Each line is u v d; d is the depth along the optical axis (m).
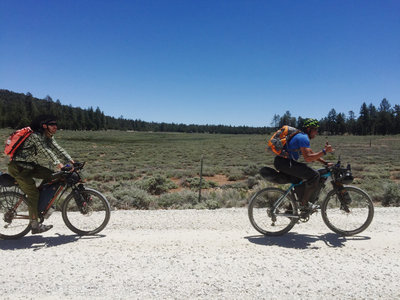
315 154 4.12
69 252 3.85
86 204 4.61
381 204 9.50
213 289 2.84
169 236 4.54
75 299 2.69
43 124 4.35
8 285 2.97
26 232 4.55
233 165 31.84
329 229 4.87
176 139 124.12
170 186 16.23
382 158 36.91
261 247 4.02
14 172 4.20
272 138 4.38
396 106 155.62
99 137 120.00
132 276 3.12
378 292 2.80
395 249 3.94
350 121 162.88
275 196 4.80
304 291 2.81
